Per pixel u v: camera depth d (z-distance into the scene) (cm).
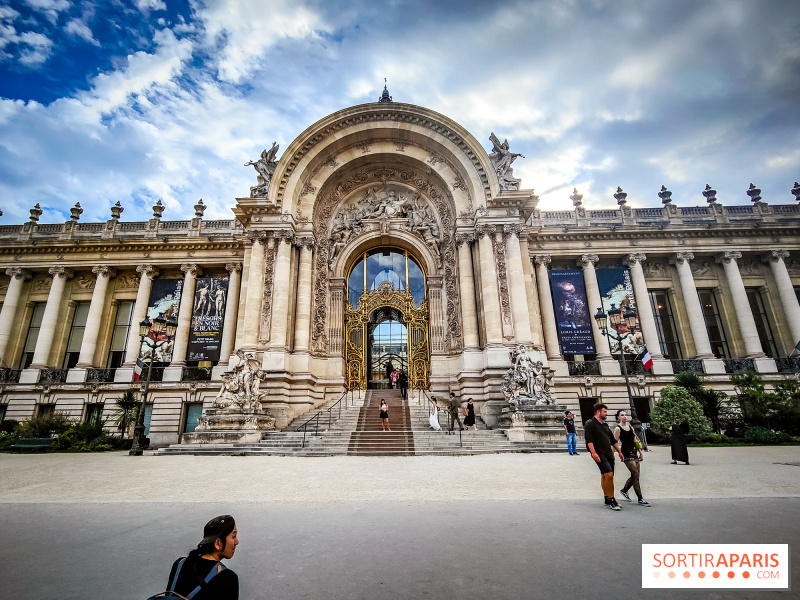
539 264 3550
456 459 1648
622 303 3422
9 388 3344
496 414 2461
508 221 2894
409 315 3266
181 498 984
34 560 562
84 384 3328
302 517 783
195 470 1400
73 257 3681
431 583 469
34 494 1053
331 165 3231
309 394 2736
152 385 3300
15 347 3591
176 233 3766
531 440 2033
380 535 659
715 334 3562
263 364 2652
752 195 3709
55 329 3597
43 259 3678
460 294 2959
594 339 3362
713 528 659
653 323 3366
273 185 2944
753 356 3281
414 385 3134
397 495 979
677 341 3509
